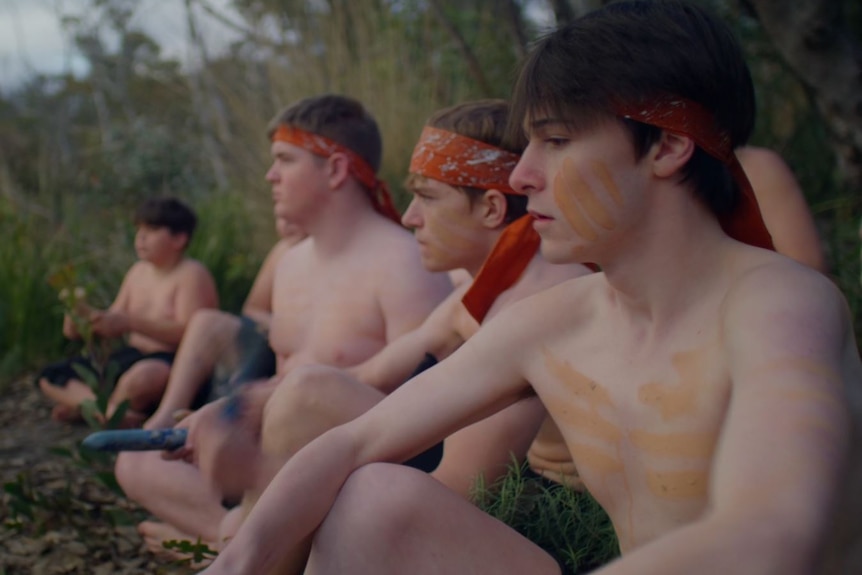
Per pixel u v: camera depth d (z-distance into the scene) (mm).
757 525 832
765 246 1185
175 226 3768
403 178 4484
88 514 2564
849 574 1072
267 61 5457
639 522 1176
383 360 2207
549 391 1285
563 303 1302
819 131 4250
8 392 4160
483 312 1886
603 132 1130
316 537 1303
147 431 2068
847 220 3570
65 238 5508
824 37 3033
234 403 2084
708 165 1141
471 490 1716
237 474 2043
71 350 4691
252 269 5219
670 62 1104
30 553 2357
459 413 1343
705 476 1096
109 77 10273
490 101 2094
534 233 1838
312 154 2537
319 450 1334
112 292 5051
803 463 866
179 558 2232
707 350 1100
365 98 4785
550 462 1788
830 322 991
